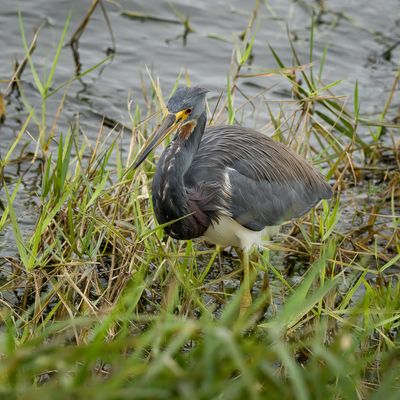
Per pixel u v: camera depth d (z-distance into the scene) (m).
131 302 9.74
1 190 13.97
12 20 18.95
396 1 20.58
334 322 10.88
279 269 12.70
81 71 17.70
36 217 13.32
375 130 16.64
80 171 11.57
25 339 9.42
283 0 20.56
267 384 8.25
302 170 12.39
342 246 12.98
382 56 18.88
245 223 11.78
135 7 19.97
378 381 9.96
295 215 12.31
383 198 14.11
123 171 12.64
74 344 10.23
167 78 17.70
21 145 15.34
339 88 17.62
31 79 17.30
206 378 7.35
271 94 17.31
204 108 11.48
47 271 11.53
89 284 10.95
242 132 12.21
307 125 13.91
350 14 20.17
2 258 12.14
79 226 11.50
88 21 19.14
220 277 11.72
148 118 12.87
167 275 11.25
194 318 10.99
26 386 8.85
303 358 10.53
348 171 15.05
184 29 19.41
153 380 7.39
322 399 8.30
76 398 7.25
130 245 11.13
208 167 11.68
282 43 18.97
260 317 11.55
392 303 10.43
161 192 11.41
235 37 16.27
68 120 16.16
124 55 18.39
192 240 12.83
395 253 13.00
